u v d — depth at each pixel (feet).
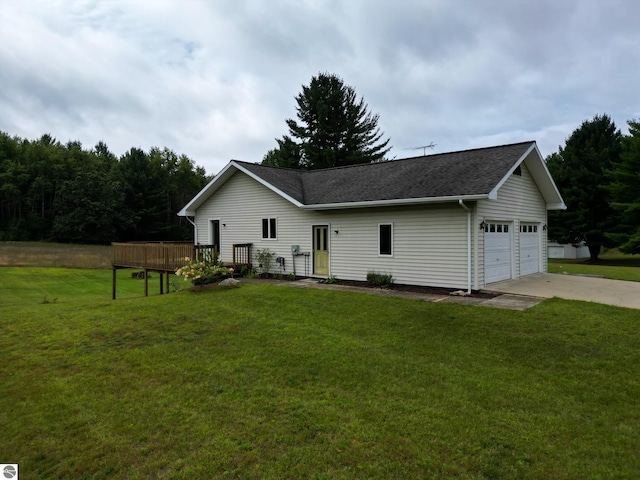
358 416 14.24
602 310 28.84
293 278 49.70
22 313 31.12
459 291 37.55
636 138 81.56
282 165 135.33
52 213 165.27
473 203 37.27
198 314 30.25
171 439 12.94
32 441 13.08
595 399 15.62
